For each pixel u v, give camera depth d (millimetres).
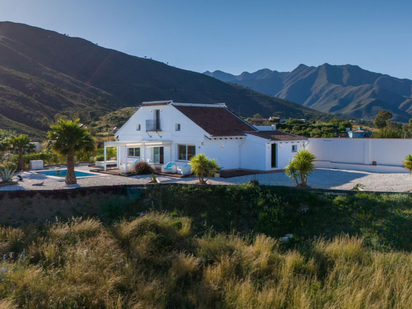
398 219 13102
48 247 9703
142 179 21734
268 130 31078
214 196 15719
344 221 13602
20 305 7031
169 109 27781
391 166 25922
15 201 14453
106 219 14555
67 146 19156
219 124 27391
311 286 8133
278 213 14227
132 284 7965
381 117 74812
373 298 7555
